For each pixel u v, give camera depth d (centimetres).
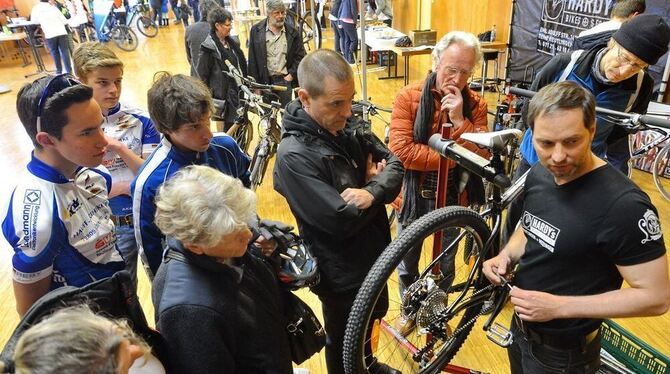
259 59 408
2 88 714
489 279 132
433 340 154
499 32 590
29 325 77
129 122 183
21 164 444
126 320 81
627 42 159
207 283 95
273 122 311
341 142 134
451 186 179
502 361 201
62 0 878
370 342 136
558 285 112
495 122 354
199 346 91
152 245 140
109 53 174
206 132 136
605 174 102
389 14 784
